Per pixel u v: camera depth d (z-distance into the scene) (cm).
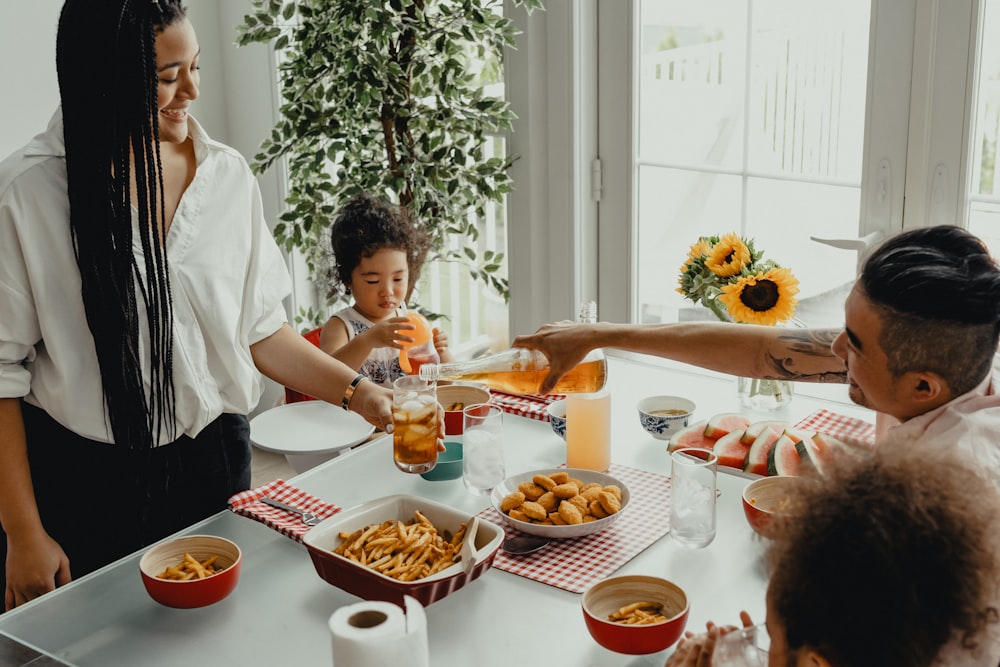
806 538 78
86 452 160
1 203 148
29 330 153
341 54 239
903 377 117
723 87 243
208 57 308
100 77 146
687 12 243
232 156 170
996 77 202
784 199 241
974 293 110
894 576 73
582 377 154
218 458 171
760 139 241
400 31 242
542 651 112
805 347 152
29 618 123
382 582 119
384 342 204
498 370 153
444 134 257
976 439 114
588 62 258
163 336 158
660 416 165
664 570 128
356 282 227
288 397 218
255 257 175
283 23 292
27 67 258
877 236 224
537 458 160
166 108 156
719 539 135
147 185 154
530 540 135
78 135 148
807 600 76
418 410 146
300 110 257
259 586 128
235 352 169
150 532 165
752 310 169
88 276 151
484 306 363
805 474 86
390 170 256
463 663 110
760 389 176
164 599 123
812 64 227
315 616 121
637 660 110
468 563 121
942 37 204
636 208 266
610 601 118
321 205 271
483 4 263
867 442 161
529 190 270
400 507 136
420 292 355
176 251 162
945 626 74
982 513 77
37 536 154
